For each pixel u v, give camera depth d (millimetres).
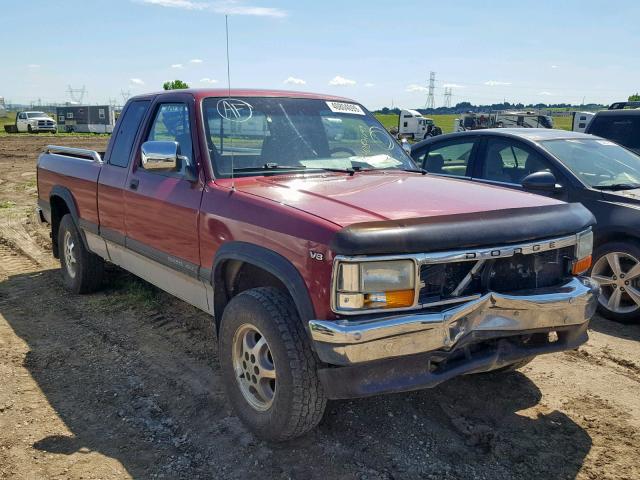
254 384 3332
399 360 2867
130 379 4145
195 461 3191
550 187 5027
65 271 6152
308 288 2900
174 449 3305
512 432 3457
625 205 5367
